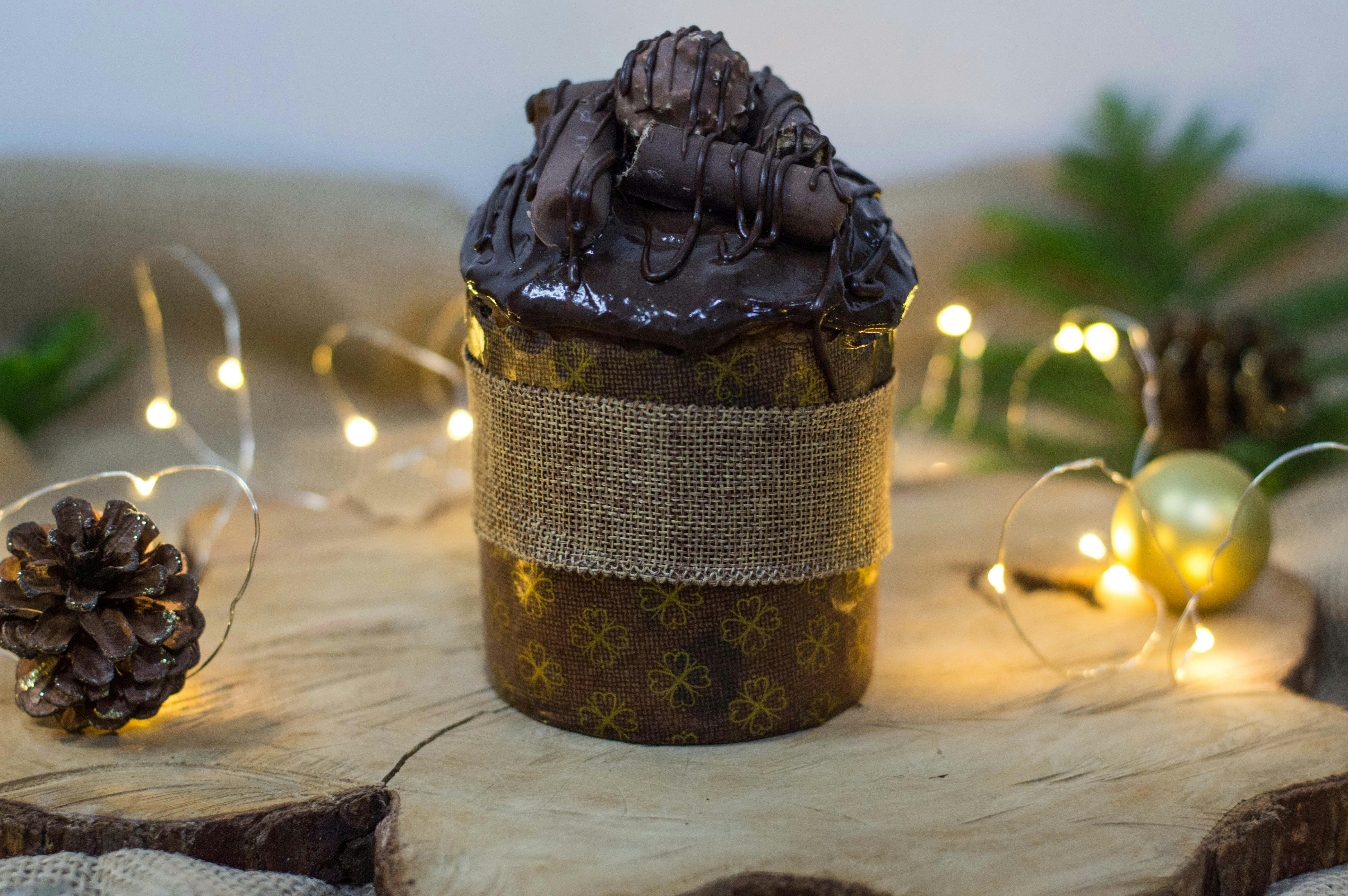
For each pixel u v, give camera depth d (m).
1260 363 0.63
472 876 0.43
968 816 0.45
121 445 0.87
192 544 0.60
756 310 0.44
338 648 0.53
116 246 0.88
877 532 0.48
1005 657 0.53
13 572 0.47
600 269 0.44
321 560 0.59
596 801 0.45
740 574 0.46
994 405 0.82
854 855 0.44
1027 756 0.47
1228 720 0.49
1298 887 0.45
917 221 0.89
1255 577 0.54
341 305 0.87
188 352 0.93
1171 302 0.77
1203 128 0.83
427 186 0.94
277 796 0.45
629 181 0.45
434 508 0.64
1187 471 0.54
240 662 0.52
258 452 0.84
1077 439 0.75
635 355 0.45
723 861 0.43
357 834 0.45
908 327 0.90
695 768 0.47
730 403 0.45
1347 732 0.49
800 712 0.48
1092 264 0.79
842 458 0.46
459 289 0.85
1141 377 0.65
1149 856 0.44
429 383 0.91
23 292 0.91
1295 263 0.85
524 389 0.46
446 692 0.50
